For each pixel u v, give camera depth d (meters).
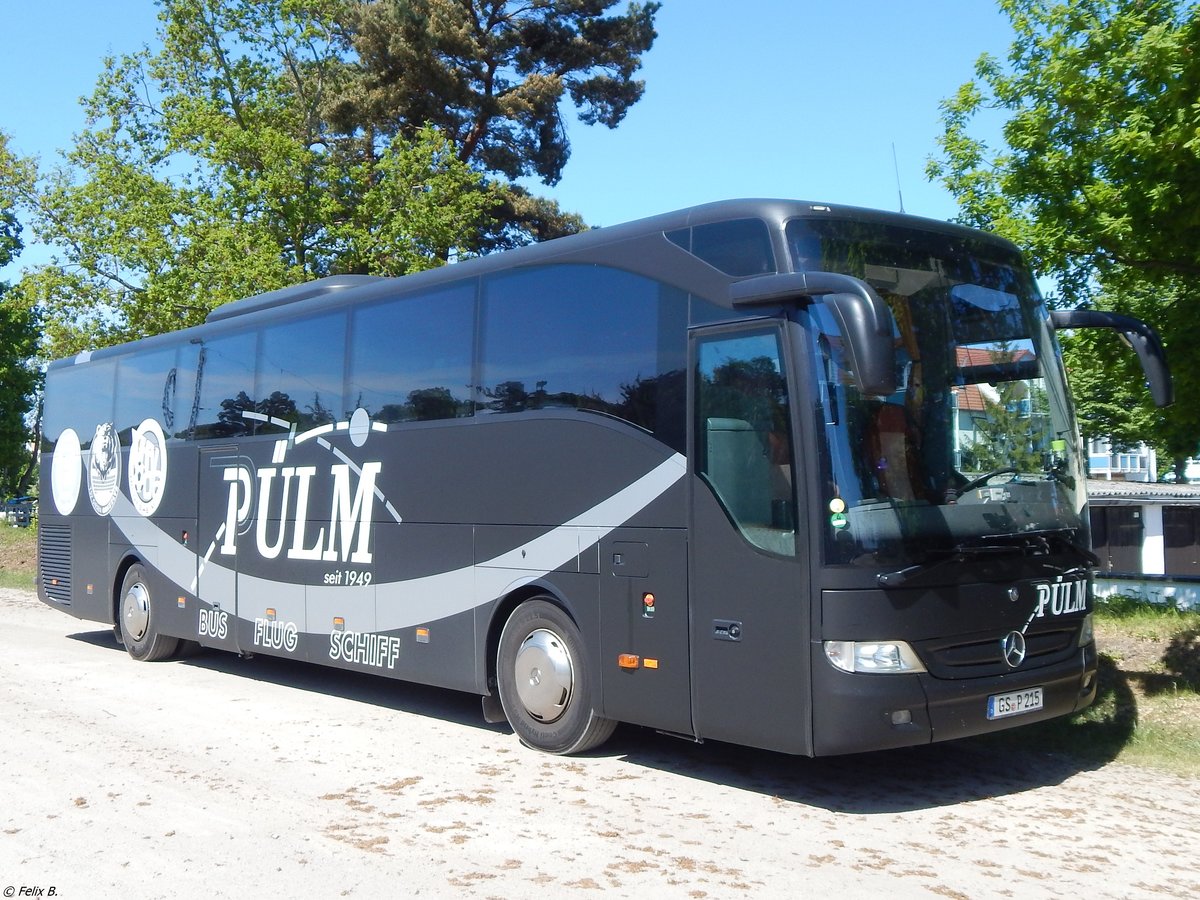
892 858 6.07
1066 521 7.51
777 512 6.76
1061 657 7.47
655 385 7.57
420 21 29.19
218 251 24.00
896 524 6.63
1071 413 7.91
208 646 12.42
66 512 15.21
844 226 7.14
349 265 25.72
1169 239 8.87
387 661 9.82
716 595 7.07
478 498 8.92
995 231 9.58
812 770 8.03
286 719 9.94
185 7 26.64
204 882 5.72
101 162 27.28
